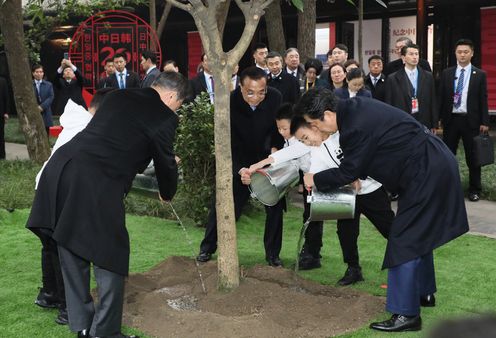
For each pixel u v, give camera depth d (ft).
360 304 13.80
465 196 27.89
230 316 13.33
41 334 12.73
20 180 28.25
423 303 14.28
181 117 21.36
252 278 15.14
